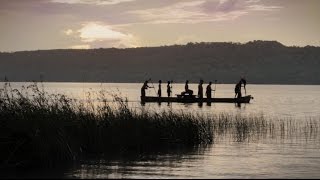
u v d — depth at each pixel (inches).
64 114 851.4
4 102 813.9
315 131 1243.2
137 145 908.6
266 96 4414.4
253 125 1302.9
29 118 780.0
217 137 1112.2
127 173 706.8
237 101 2448.3
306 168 754.8
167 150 918.4
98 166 750.5
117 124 909.8
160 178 677.3
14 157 749.3
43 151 747.4
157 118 1011.3
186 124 1019.9
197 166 765.3
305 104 2869.1
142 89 2390.5
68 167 738.2
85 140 853.8
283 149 946.1
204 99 2391.7
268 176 695.7
